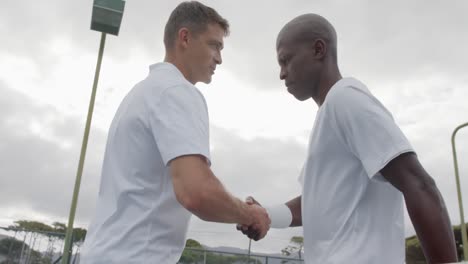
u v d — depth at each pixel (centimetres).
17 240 1337
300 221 216
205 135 162
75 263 1225
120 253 154
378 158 128
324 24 169
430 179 122
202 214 151
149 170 162
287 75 172
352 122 137
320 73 167
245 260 1595
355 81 149
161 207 161
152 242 157
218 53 201
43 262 1306
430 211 116
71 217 838
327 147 151
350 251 139
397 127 133
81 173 853
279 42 176
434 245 114
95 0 841
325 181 152
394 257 140
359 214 143
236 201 163
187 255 1587
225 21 203
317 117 158
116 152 172
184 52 192
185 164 149
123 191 161
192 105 162
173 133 153
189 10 194
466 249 1848
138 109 167
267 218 189
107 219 163
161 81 170
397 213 146
